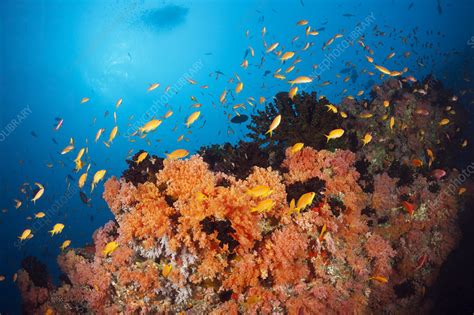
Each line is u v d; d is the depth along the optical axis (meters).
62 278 7.47
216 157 7.35
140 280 4.81
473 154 12.40
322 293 4.89
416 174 7.96
